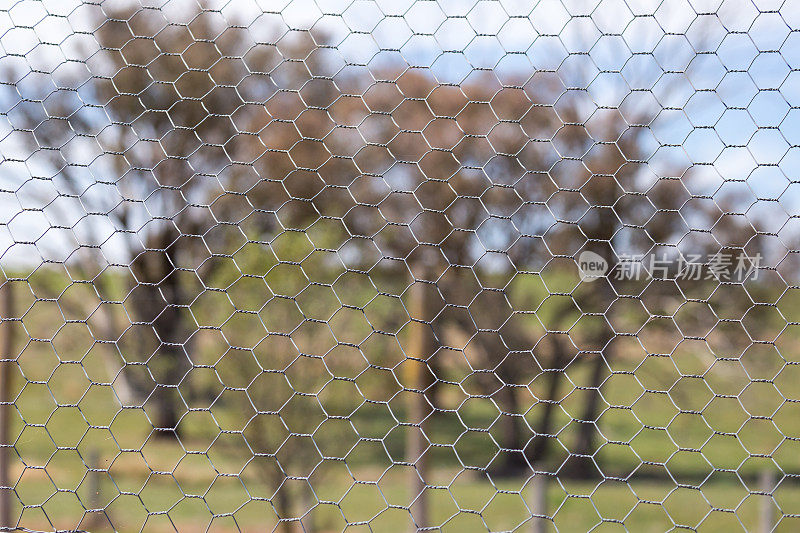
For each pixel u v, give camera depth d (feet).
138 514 18.07
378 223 23.54
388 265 19.22
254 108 24.38
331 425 18.56
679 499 22.00
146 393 21.72
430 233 23.70
